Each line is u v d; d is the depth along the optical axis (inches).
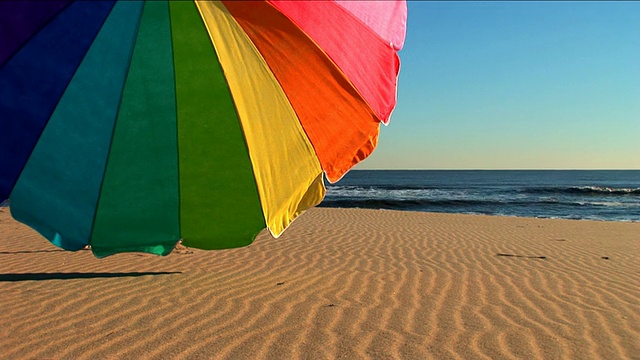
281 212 78.3
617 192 1644.9
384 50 89.8
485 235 431.5
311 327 177.2
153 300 206.2
